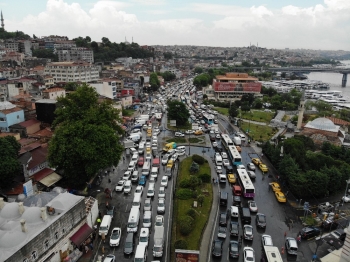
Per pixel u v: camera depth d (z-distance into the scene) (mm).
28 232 39531
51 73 181250
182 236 50656
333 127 101688
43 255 39938
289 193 68250
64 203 45938
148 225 53281
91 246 47969
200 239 50625
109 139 66500
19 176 62812
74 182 65438
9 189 59281
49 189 64375
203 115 140750
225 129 126000
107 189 65812
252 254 45375
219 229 52469
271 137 113062
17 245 36688
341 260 42500
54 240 42125
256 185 72375
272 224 55906
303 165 75938
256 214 58969
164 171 78875
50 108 91688
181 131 118500
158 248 46062
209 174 75688
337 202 64750
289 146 82562
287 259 46438
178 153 91750
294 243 47969
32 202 47031
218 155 86500
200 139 109250
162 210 58625
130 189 67000
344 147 90250
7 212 43000
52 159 62812
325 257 46594
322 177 64688
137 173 73812
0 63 193875
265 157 91938
